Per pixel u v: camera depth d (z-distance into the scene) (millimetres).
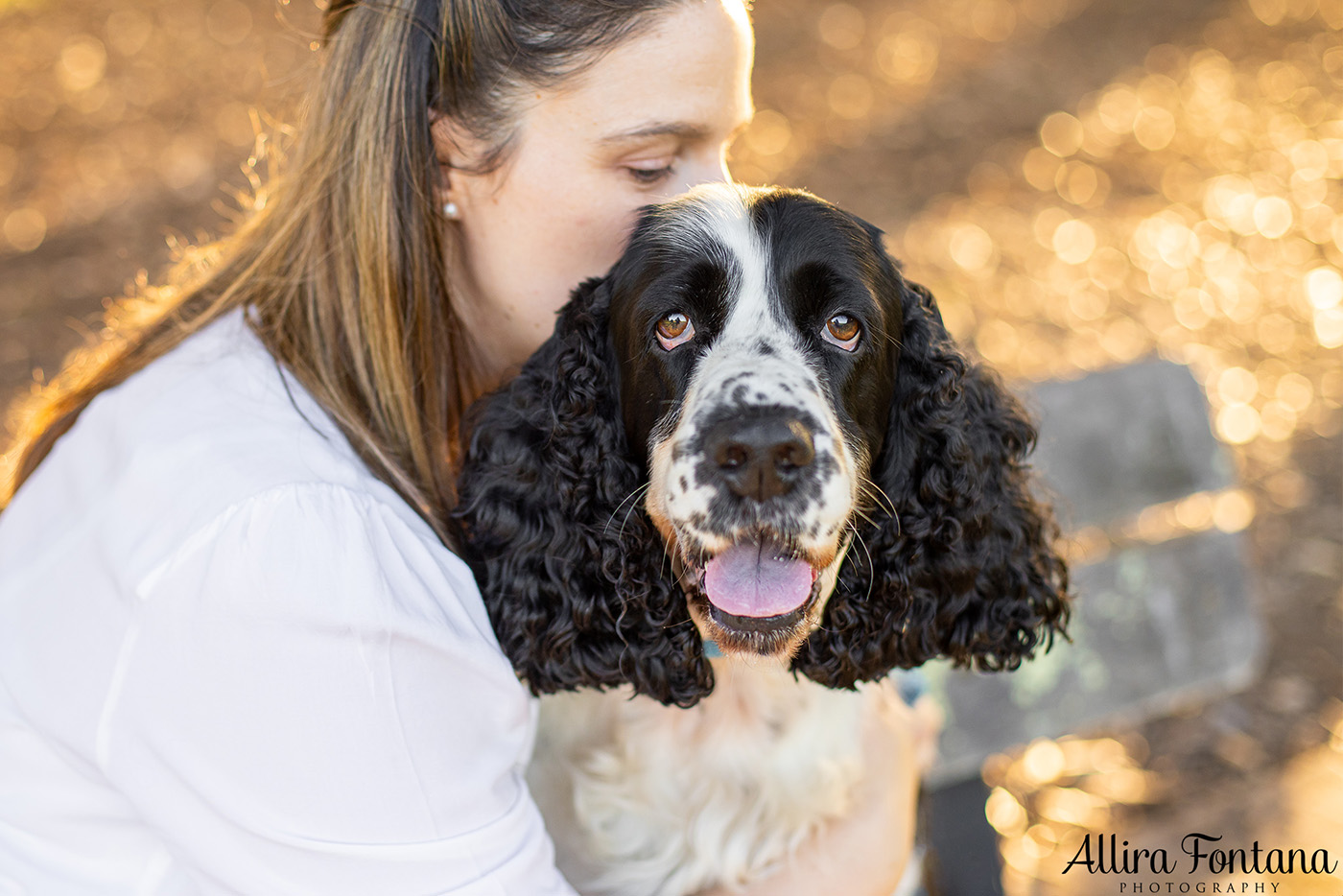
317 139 1971
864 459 1908
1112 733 3871
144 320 2156
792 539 1727
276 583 1548
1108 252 6934
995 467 2176
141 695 1576
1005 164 8016
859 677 2057
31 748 1760
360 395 1976
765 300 1838
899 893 2533
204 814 1589
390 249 1921
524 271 2057
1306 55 9711
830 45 9984
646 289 1865
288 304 1950
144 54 9422
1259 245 7031
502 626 1963
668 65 1897
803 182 7629
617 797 2176
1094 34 10289
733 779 2174
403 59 1912
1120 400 3125
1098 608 3223
